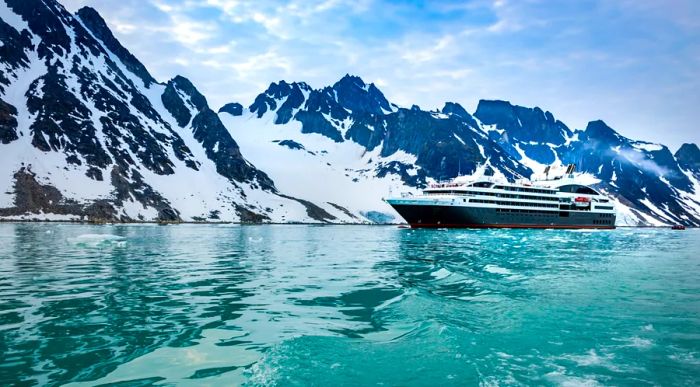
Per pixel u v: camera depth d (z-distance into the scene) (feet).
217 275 82.23
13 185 486.79
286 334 41.09
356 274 85.97
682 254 148.05
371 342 38.58
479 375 31.22
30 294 59.93
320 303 56.08
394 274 86.43
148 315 48.01
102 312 49.14
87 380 29.07
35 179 510.17
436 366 32.73
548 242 204.13
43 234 226.58
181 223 546.67
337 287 69.36
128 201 560.61
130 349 35.83
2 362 32.30
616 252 153.07
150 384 28.50
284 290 65.82
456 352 35.94
